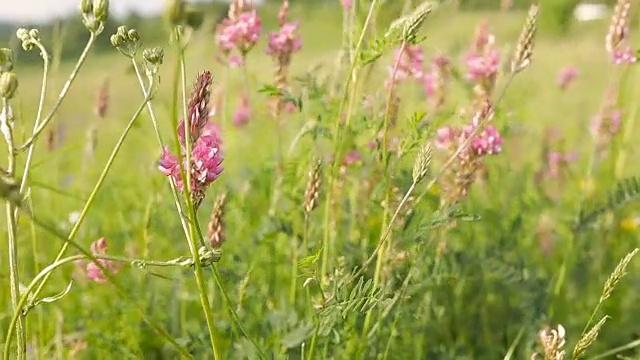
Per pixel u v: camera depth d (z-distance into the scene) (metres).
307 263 0.97
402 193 1.07
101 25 0.90
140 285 1.21
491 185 1.36
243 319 1.12
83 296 1.20
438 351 1.16
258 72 1.36
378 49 1.05
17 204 0.83
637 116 1.62
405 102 1.35
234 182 1.33
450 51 1.28
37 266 1.05
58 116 1.35
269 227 1.16
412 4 1.16
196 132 0.92
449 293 1.24
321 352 1.08
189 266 0.91
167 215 1.29
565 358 1.20
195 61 1.31
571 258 1.29
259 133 1.49
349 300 0.98
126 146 1.67
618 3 1.19
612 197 1.21
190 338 1.10
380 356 1.07
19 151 0.89
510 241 1.27
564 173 1.47
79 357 1.15
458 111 1.20
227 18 1.20
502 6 1.35
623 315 1.26
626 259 0.97
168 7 0.86
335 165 1.08
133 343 1.16
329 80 1.20
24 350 0.92
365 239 1.15
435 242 1.17
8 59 0.89
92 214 1.41
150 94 0.92
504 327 1.23
